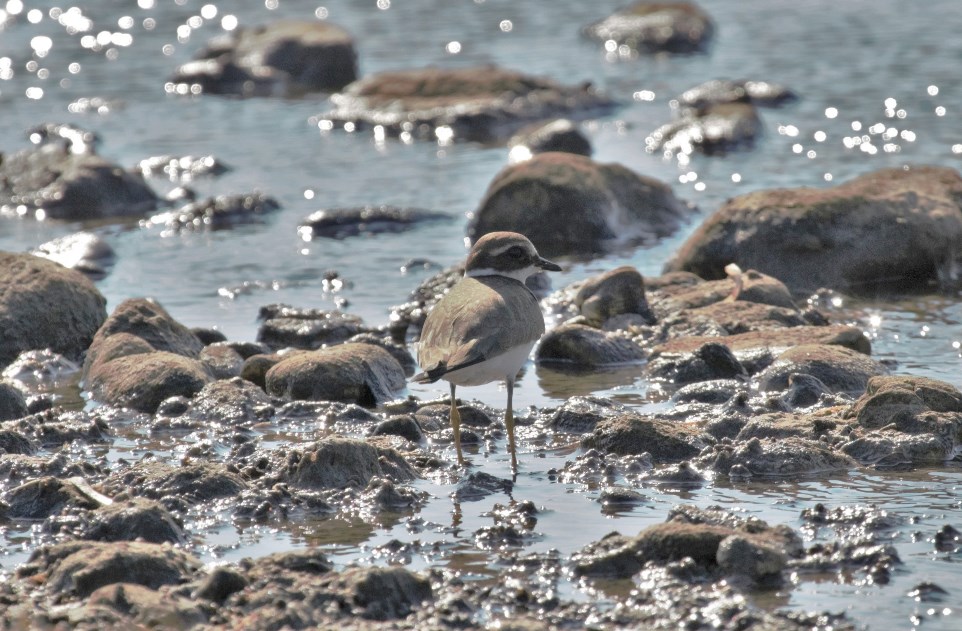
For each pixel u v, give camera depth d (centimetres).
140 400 1299
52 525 935
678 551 846
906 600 793
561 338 1474
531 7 4216
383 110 3022
